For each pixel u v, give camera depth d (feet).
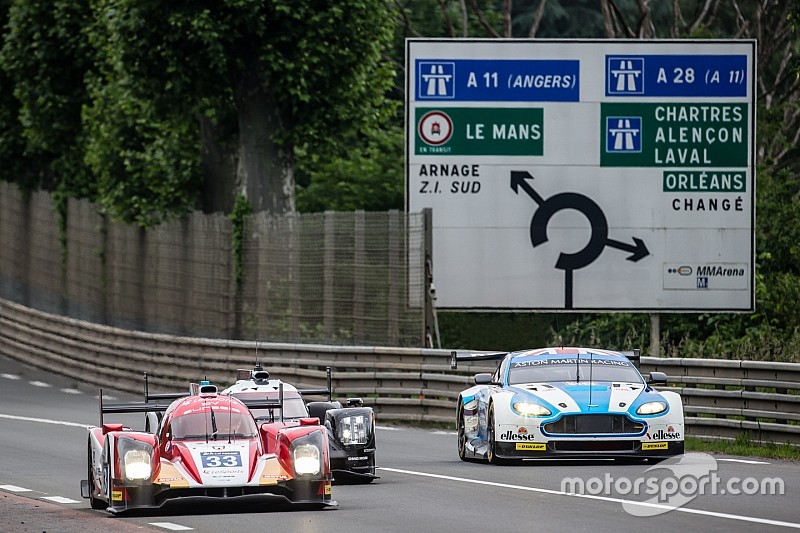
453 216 339.36
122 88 459.73
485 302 339.16
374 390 313.53
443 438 274.36
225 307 395.75
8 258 547.08
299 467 157.48
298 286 367.25
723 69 341.82
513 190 339.57
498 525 145.59
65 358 428.15
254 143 448.24
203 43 433.07
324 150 457.68
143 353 388.78
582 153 340.59
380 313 342.03
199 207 540.52
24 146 621.72
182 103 454.40
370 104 459.32
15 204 545.03
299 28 430.61
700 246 340.80
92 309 472.44
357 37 438.81
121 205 527.40
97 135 549.54
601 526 143.13
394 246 339.57
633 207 340.59
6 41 574.15
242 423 162.50
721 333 368.07
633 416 202.80
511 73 340.59
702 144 341.21
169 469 155.33
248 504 165.78
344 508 162.61
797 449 228.43
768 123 489.67
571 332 397.60
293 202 456.04
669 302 340.39
